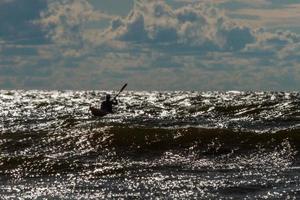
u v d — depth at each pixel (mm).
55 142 87062
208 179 61344
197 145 82562
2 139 91000
